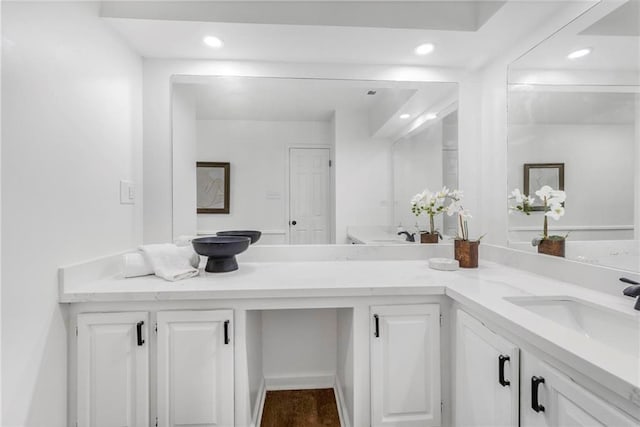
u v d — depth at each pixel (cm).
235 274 157
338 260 194
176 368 129
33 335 109
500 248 179
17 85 101
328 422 169
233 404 132
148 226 181
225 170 189
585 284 128
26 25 104
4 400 98
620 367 66
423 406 137
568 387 77
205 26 151
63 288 121
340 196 195
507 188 173
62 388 123
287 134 192
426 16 154
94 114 140
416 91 195
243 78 186
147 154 181
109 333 127
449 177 199
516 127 166
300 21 150
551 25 144
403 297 138
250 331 150
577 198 132
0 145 96
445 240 200
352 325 141
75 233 129
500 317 99
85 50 134
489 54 179
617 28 115
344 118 194
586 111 127
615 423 65
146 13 145
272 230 192
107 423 127
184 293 127
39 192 111
